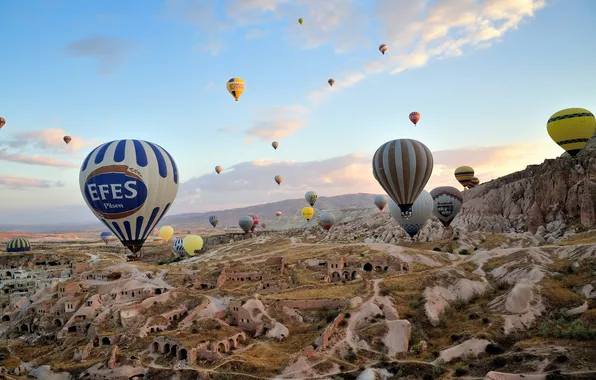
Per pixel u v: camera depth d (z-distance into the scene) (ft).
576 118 375.86
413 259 361.30
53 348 296.51
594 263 283.18
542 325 232.12
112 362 238.48
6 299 422.00
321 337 238.07
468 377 193.06
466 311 272.10
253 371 216.95
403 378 203.62
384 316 262.47
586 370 174.91
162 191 269.03
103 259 538.47
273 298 293.84
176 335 253.65
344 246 448.65
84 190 264.11
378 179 330.34
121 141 270.05
